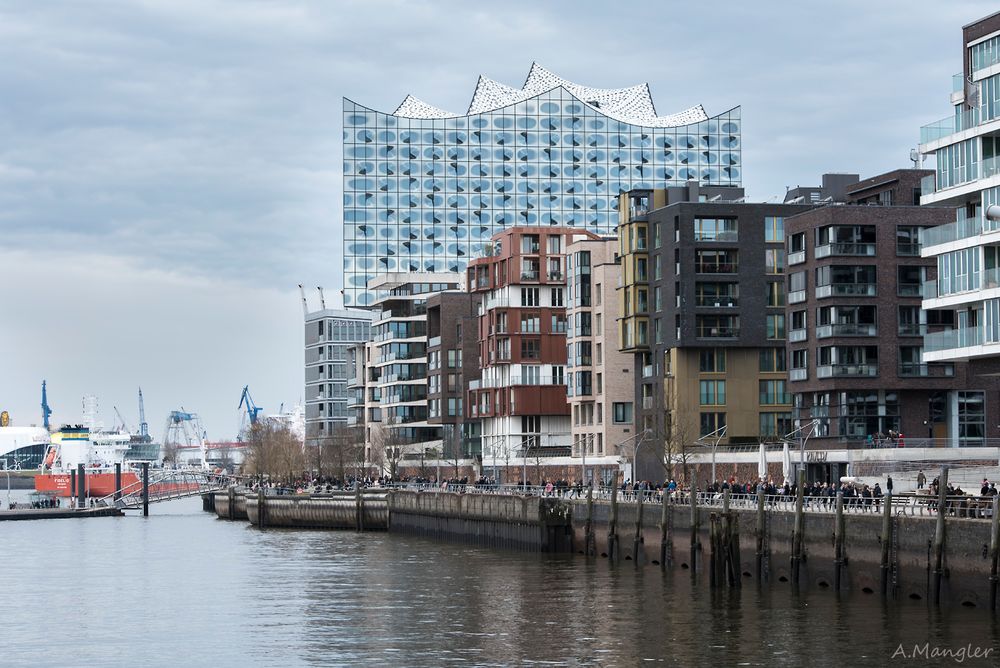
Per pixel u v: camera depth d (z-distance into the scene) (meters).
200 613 97.50
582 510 134.00
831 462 137.75
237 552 154.00
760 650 74.19
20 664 78.62
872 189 167.38
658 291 172.25
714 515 100.00
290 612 96.50
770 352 168.00
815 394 149.00
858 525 87.62
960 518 79.06
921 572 81.75
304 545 164.38
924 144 110.69
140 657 79.88
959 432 145.38
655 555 116.81
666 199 179.50
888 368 144.50
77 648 83.38
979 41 106.94
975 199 107.62
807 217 149.50
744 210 167.38
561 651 77.00
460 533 162.62
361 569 127.56
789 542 95.19
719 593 96.31
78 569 134.75
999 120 102.62
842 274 145.12
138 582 120.56
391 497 191.75
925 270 146.38
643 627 83.19
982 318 105.00
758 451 149.62
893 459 128.88
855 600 86.44
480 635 83.44
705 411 166.00
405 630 86.38
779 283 167.75
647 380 174.75
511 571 119.69
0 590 115.38
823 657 71.62
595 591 101.31
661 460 151.12
